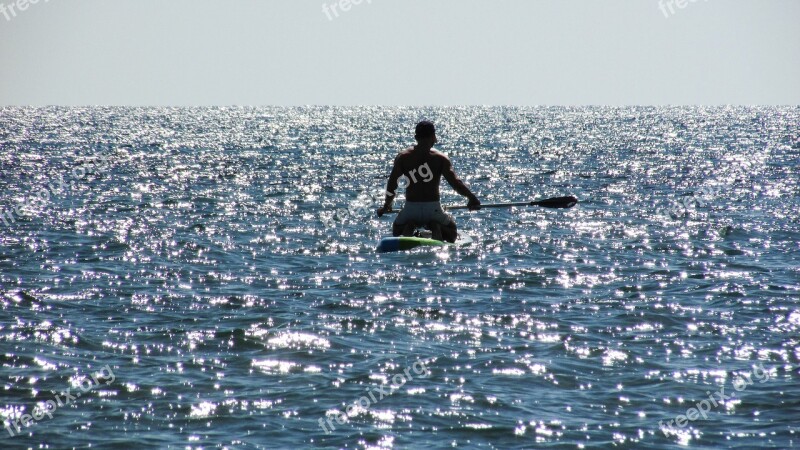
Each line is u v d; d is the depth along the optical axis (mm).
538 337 33062
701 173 137750
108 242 58906
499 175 137750
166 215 78438
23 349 30734
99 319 35719
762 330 34281
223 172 140625
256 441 22609
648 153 198375
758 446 22344
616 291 41969
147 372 28375
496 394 26344
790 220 74375
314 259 51625
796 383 27453
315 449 22109
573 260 50969
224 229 67875
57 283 43594
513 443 22656
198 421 24047
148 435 22953
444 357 30172
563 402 25766
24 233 63594
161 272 47219
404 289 41688
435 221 51500
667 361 29969
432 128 50156
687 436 23109
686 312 37344
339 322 35062
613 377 28172
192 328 34094
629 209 84062
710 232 65812
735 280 44906
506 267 47594
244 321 35250
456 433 23281
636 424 23984
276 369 28859
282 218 76938
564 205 49469
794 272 47531
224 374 28266
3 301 38562
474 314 36656
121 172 137375
